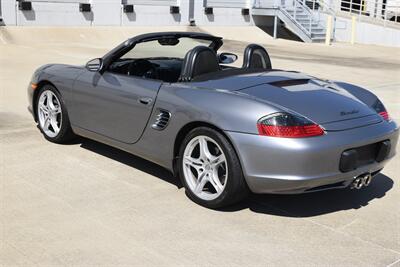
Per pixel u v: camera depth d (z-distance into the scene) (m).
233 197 4.07
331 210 4.31
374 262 3.48
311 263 3.44
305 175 3.80
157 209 4.17
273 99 4.12
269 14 23.92
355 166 4.03
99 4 19.66
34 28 17.73
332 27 24.19
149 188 4.61
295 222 4.05
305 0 25.11
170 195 4.46
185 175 4.34
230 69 4.97
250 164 3.89
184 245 3.61
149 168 5.11
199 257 3.45
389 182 5.07
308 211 4.27
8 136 6.01
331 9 24.62
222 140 4.01
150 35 5.14
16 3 17.56
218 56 5.95
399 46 23.38
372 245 3.72
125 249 3.52
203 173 4.22
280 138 3.79
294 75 4.86
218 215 4.11
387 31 23.66
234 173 3.98
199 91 4.31
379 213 4.29
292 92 4.31
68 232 3.72
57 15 18.62
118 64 5.25
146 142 4.64
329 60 16.39
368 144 4.11
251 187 3.97
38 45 16.08
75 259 3.36
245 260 3.44
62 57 13.55
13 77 10.23
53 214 4.00
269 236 3.80
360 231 3.94
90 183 4.67
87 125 5.27
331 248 3.66
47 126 5.80
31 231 3.71
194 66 4.60
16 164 5.08
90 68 5.08
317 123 3.94
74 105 5.36
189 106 4.22
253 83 4.43
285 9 23.64
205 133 4.11
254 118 3.89
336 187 4.05
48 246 3.52
